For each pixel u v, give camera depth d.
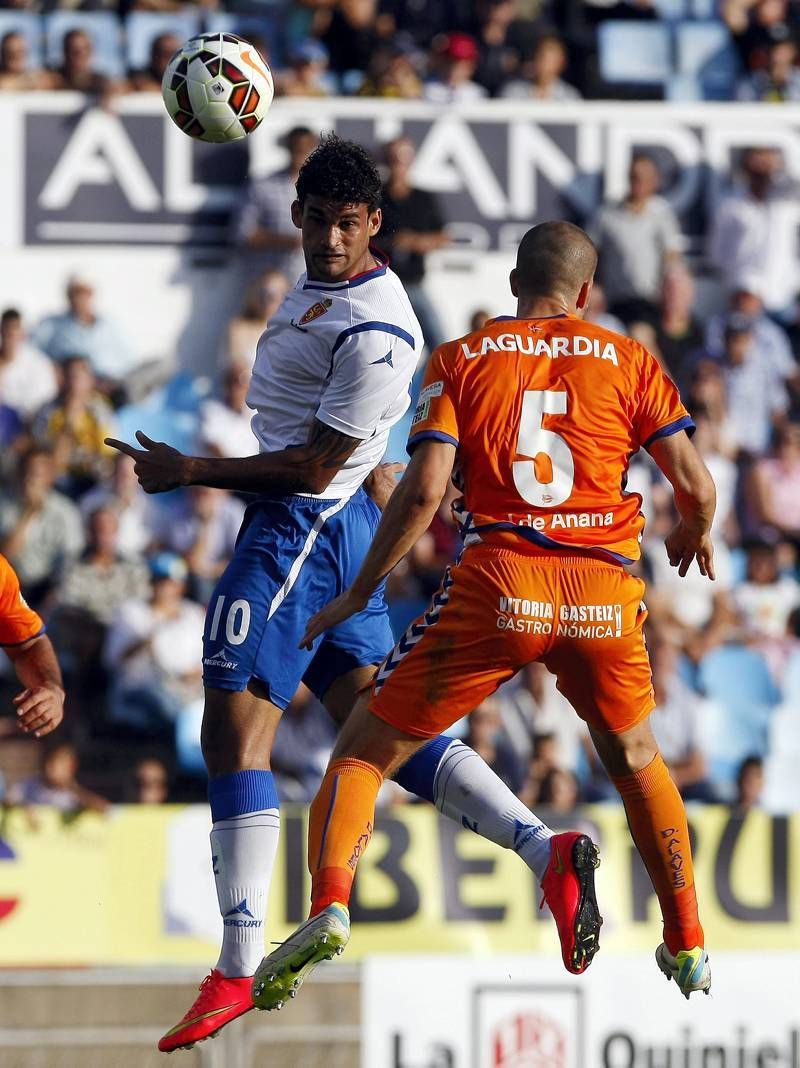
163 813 28.05
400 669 13.45
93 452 36.91
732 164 40.31
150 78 40.59
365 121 39.25
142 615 35.06
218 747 14.57
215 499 36.41
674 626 36.53
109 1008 25.92
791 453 38.59
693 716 35.38
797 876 28.31
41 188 38.59
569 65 43.88
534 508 13.20
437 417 13.28
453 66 41.38
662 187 40.03
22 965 26.92
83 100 38.78
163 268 38.84
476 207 39.34
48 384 37.44
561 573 13.19
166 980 26.08
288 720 33.41
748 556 37.44
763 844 28.36
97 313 38.47
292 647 14.81
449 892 27.77
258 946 14.26
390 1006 25.91
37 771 33.81
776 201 40.22
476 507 13.37
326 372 14.54
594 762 34.09
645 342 39.22
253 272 38.78
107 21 42.25
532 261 14.24
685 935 14.09
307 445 14.44
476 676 13.35
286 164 38.94
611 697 13.47
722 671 36.28
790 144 40.38
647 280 39.41
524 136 39.62
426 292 38.88
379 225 14.84
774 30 44.59
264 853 14.34
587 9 44.34
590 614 13.20
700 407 38.59
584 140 39.81
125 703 34.62
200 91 15.73
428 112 39.34
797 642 36.81
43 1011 25.77
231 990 14.12
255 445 37.53
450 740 15.20
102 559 35.69
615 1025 26.12
